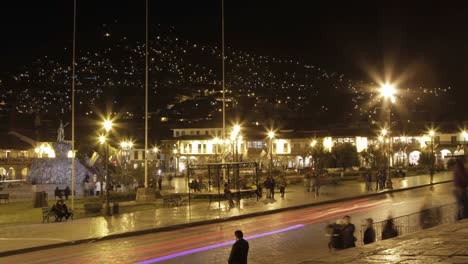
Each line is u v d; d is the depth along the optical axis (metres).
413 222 26.38
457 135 123.19
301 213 39.03
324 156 98.75
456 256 10.46
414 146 121.62
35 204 47.44
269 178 50.16
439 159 115.31
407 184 62.03
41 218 38.72
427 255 10.59
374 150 100.38
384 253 10.88
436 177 75.75
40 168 81.56
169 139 136.25
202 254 24.02
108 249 26.16
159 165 114.75
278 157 122.88
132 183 66.12
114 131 133.62
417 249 11.26
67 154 83.12
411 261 10.04
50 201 52.69
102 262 22.80
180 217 36.88
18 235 30.08
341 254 10.89
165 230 32.38
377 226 27.27
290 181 68.50
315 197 49.00
